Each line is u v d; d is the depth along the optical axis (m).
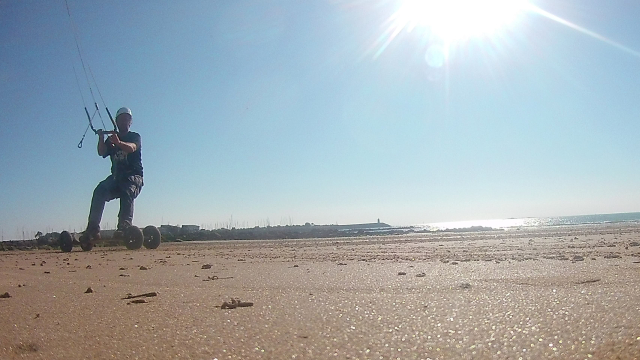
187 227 59.84
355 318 3.47
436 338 2.79
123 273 8.05
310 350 2.65
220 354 2.65
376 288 5.19
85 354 2.79
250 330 3.20
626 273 5.80
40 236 31.47
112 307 4.42
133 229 17.84
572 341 2.64
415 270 7.16
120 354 2.75
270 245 24.22
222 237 49.97
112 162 18.12
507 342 2.66
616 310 3.41
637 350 2.44
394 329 3.06
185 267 9.17
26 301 4.98
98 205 17.83
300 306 4.11
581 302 3.79
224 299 4.68
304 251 15.54
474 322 3.17
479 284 5.22
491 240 20.88
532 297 4.14
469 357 2.42
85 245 17.80
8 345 3.05
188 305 4.39
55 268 9.67
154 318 3.78
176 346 2.86
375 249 15.50
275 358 2.53
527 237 23.14
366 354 2.53
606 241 15.85
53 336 3.27
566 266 7.02
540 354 2.44
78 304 4.66
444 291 4.77
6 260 13.63
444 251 12.85
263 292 5.15
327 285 5.61
